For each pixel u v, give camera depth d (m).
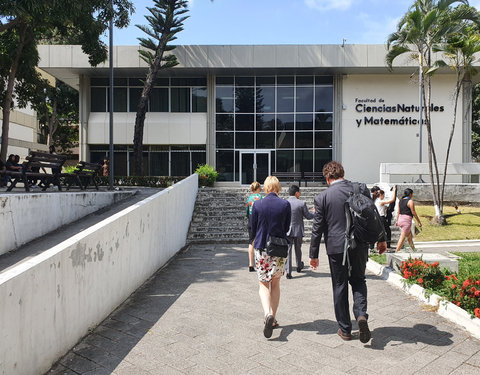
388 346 4.17
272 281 4.78
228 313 5.29
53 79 33.50
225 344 4.25
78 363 3.79
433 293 5.62
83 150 25.88
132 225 6.20
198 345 4.23
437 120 25.42
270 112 26.19
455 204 17.28
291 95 26.14
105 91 26.44
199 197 16.06
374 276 7.36
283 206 4.66
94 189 15.72
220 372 3.62
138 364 3.79
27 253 7.14
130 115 26.33
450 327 4.71
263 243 4.63
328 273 7.75
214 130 26.05
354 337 4.42
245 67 24.41
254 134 26.16
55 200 8.99
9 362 2.92
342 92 25.77
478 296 4.94
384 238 4.35
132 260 6.18
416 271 6.38
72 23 16.69
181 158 26.44
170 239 9.27
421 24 14.81
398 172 18.12
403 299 5.87
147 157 26.42
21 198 7.67
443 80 25.31
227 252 10.34
